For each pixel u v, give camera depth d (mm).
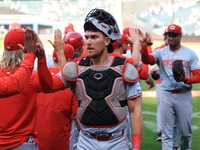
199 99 16500
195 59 7598
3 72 4246
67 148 6094
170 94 7617
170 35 7598
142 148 8820
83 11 43031
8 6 43312
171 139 7711
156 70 8508
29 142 4258
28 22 35938
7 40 4238
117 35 4055
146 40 7273
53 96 5836
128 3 41812
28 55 3703
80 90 3980
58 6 43188
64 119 5953
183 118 7645
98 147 3994
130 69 3941
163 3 42031
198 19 42219
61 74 4055
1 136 4141
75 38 7379
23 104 4199
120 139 4066
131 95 3994
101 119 3939
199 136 10039
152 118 12469
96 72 3951
